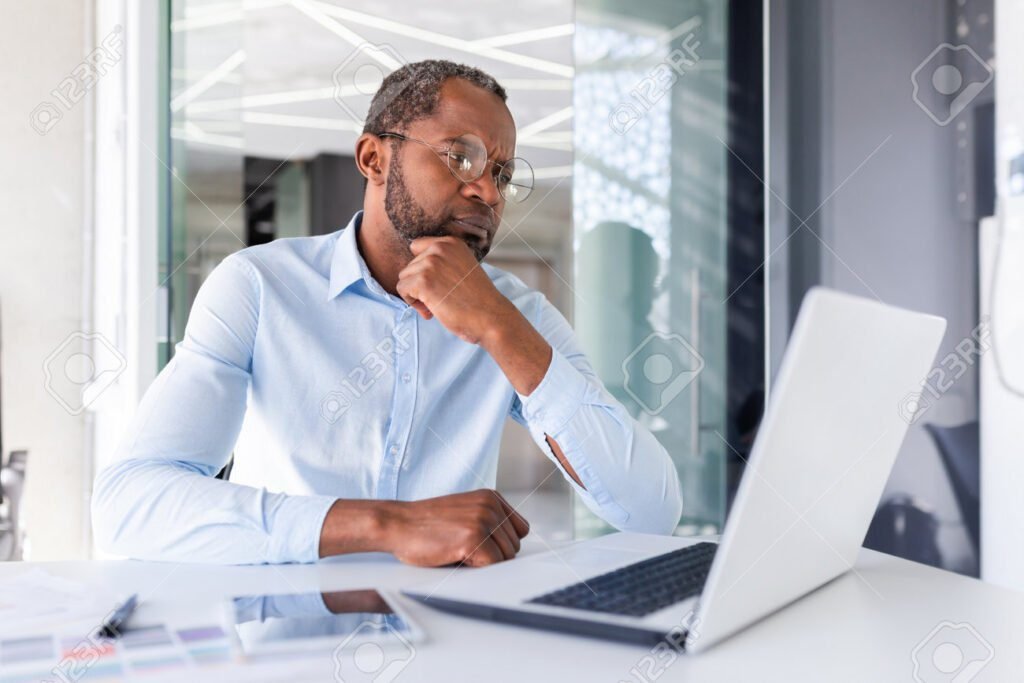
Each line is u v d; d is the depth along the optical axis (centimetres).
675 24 224
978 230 191
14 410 236
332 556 79
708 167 227
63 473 240
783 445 51
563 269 220
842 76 213
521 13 216
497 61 216
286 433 108
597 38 220
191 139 207
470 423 115
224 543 76
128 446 91
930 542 197
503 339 95
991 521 183
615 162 222
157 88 206
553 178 218
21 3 236
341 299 112
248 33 208
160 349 208
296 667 48
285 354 109
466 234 109
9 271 236
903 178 203
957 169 195
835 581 74
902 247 203
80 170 242
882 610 64
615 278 222
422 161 107
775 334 224
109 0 224
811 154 218
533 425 103
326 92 210
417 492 111
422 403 111
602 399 99
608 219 222
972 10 191
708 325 226
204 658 49
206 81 207
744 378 227
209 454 96
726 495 226
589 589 62
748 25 227
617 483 98
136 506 80
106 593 62
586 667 49
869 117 208
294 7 208
